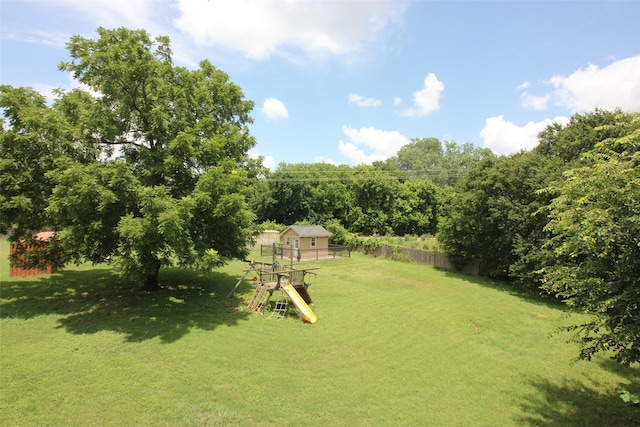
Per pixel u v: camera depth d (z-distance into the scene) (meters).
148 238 10.19
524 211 18.97
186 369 8.44
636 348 5.82
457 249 25.28
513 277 22.16
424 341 11.22
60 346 9.49
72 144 11.74
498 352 10.68
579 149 19.86
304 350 9.96
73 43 11.97
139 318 11.70
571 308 7.19
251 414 6.74
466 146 108.56
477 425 6.79
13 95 11.87
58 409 6.69
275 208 54.75
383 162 63.84
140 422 6.37
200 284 16.89
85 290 14.90
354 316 13.50
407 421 6.76
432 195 55.69
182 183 12.95
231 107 16.00
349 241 36.69
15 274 17.23
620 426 6.93
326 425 6.52
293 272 14.18
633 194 5.48
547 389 8.43
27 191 11.82
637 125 6.35
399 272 24.56
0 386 7.40
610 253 6.09
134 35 12.69
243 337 10.63
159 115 11.84
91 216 10.63
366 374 8.69
